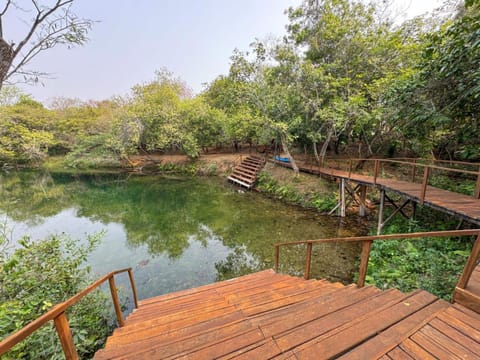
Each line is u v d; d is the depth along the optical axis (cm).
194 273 447
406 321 128
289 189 905
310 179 918
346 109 741
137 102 1708
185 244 575
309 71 777
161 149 1697
